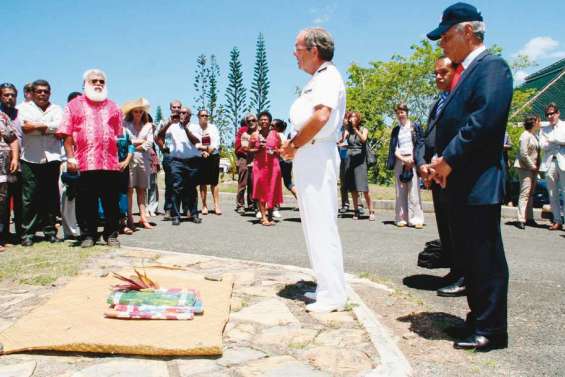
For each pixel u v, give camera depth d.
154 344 3.19
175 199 9.40
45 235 7.27
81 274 5.17
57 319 3.68
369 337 3.52
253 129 10.99
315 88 3.96
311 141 4.05
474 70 3.35
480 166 3.32
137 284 4.25
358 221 10.47
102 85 6.61
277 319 3.90
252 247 7.21
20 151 6.88
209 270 5.54
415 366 3.16
